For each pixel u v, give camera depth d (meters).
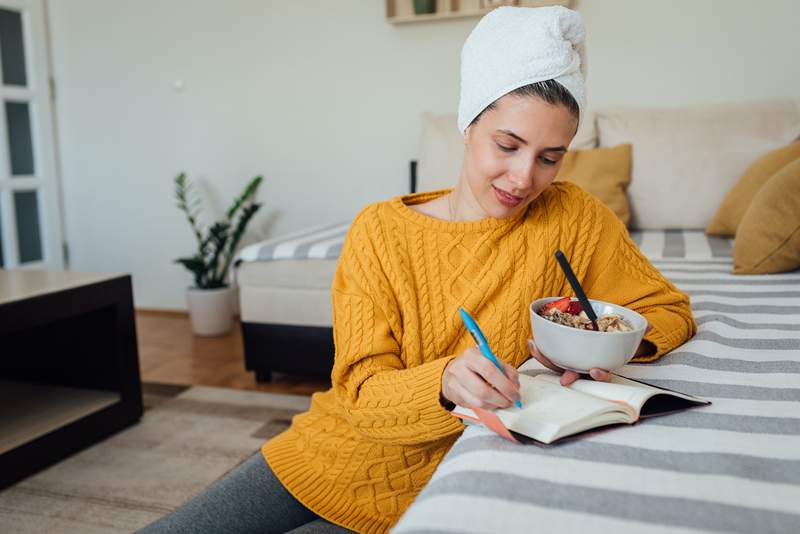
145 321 3.44
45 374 2.10
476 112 0.74
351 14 3.04
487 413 0.54
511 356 0.83
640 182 2.42
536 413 0.54
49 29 3.52
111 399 1.98
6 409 1.90
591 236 0.88
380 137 3.10
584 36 0.71
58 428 1.77
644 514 0.40
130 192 3.57
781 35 2.54
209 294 3.04
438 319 0.85
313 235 2.47
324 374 2.27
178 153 3.45
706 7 2.60
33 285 1.77
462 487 0.44
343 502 0.83
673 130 2.44
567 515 0.40
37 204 3.54
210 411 2.15
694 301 1.14
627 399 0.56
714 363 0.72
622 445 0.50
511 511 0.40
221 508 0.79
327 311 2.22
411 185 2.99
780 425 0.54
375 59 3.04
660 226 2.41
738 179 2.31
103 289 1.86
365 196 3.19
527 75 0.68
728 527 0.39
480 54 0.72
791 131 2.32
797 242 1.41
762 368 0.70
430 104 2.99
